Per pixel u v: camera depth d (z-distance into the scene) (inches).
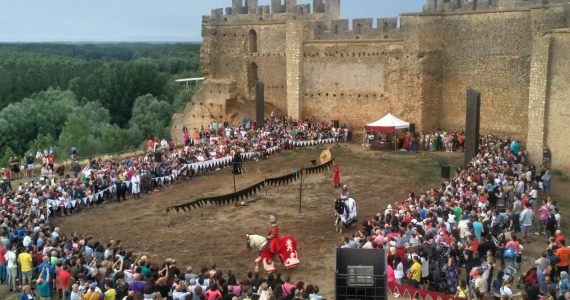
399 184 1369.3
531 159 1414.9
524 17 1627.7
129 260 762.8
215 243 1011.9
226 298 624.1
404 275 772.6
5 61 5054.1
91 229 1112.8
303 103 2119.8
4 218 945.5
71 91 3772.1
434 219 852.0
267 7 2223.2
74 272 737.6
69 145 2615.7
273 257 906.7
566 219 1044.5
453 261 767.7
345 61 2010.3
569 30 1284.4
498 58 1702.8
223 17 2322.8
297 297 597.0
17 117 2987.2
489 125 1749.5
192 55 6884.8
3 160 2345.0
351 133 1958.7
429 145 1733.5
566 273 673.0
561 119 1320.1
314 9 2194.9
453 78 1822.1
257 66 2258.9
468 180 1091.3
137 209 1243.8
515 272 784.9
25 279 793.6
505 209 978.1
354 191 1322.6
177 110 3321.9
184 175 1477.6
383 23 1929.1
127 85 3609.7
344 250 586.6
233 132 1873.8
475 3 1752.0
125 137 2935.5
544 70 1349.7
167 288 673.6
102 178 1321.4
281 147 1769.2
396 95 1908.2
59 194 1232.2
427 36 1802.4
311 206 1217.4
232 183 1417.3
